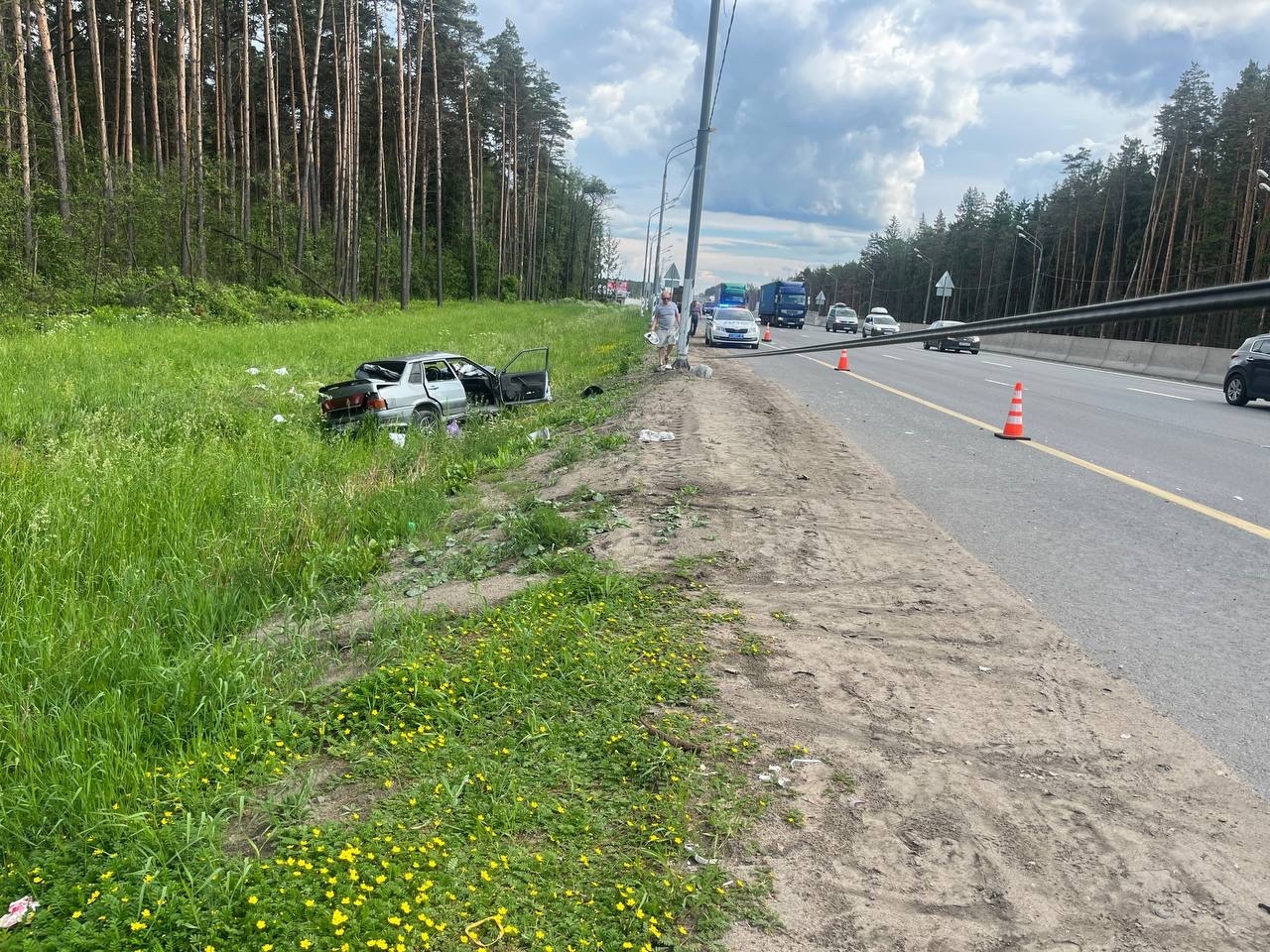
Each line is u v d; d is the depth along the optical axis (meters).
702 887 2.82
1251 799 3.36
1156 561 6.20
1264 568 6.07
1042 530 6.97
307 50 48.69
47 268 24.78
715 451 9.63
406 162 44.41
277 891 2.71
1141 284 47.69
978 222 85.94
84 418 10.59
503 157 71.00
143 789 3.34
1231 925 2.71
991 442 10.98
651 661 4.45
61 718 3.77
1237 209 39.81
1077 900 2.82
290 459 10.03
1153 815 3.27
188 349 18.62
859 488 8.29
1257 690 4.24
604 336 32.88
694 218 18.25
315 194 49.75
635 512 7.34
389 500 8.44
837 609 5.25
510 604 5.21
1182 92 43.84
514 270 87.62
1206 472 9.34
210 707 4.01
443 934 2.57
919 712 4.03
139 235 30.52
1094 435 11.76
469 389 14.54
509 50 66.69
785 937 2.65
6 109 23.38
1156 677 4.37
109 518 6.83
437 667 4.25
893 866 2.98
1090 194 59.72
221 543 6.88
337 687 4.28
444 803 3.22
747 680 4.31
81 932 2.56
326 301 35.59
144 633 4.83
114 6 37.56
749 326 30.23
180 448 9.34
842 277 147.12
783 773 3.52
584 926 2.63
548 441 11.66
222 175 33.94
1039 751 3.71
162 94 42.16
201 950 2.50
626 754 3.61
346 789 3.39
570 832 3.09
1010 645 4.76
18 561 6.03
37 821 3.19
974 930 2.69
